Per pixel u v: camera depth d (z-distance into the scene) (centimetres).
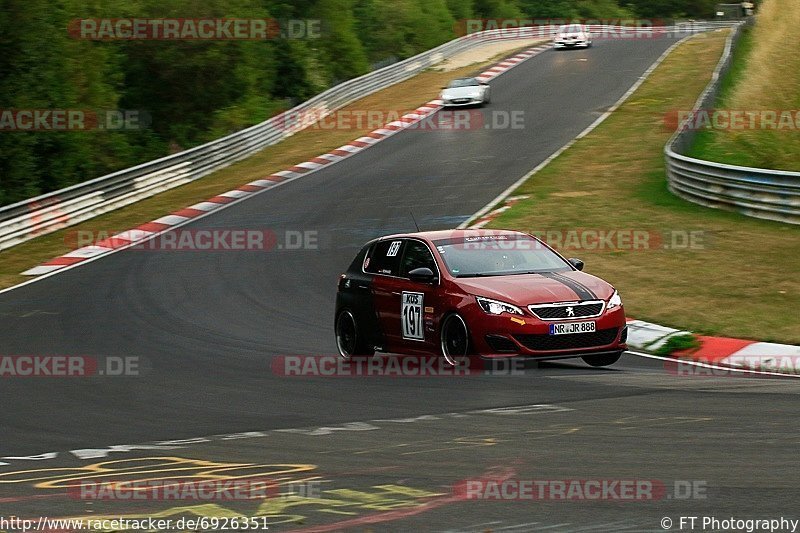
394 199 9962
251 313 5891
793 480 2142
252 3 18138
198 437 2947
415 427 2911
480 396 3381
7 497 2264
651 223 7681
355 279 4534
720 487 2116
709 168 8162
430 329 4066
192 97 17262
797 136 10406
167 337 5291
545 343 3778
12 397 3934
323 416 3186
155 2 16750
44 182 13462
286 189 11050
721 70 14588
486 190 10006
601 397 3262
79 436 3080
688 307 5088
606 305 3894
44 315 6291
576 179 10244
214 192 11212
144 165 11106
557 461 2400
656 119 13675
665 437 2612
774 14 14150
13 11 12812
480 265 4147
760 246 6538
